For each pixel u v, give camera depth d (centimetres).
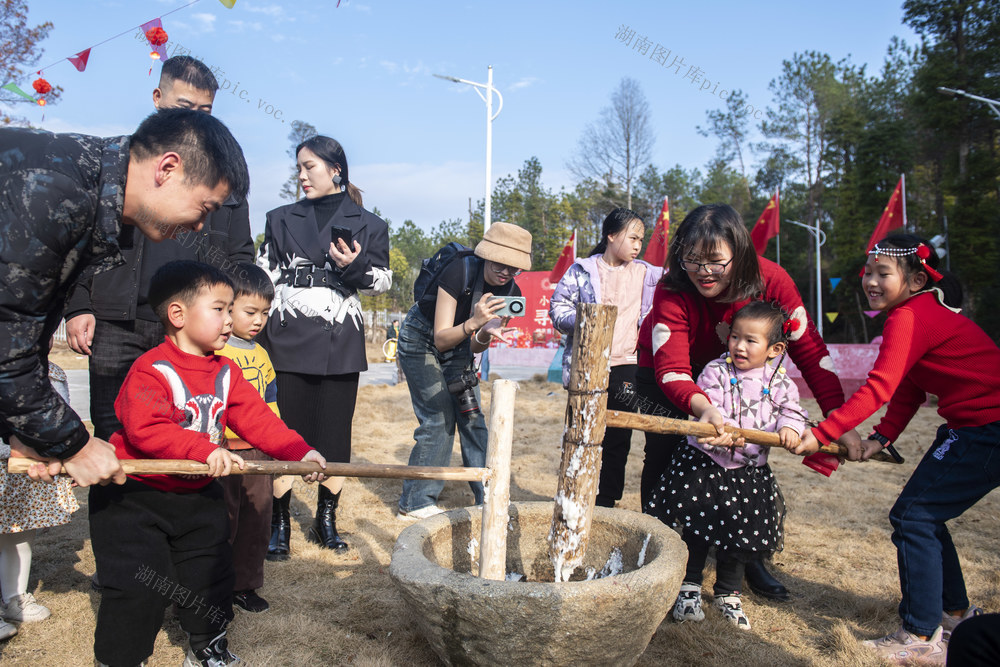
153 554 234
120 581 229
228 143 202
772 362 303
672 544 239
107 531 232
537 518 286
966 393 267
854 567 361
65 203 177
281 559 359
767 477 297
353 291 382
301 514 441
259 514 298
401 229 5672
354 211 390
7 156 178
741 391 298
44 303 185
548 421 832
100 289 294
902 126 3116
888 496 495
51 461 201
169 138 194
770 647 273
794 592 330
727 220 272
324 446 378
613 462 393
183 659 260
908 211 3055
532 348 1812
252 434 259
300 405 376
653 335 308
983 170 2559
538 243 4575
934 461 273
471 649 214
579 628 202
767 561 359
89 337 291
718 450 295
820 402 300
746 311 291
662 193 5184
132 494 233
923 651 265
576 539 236
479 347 384
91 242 191
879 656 265
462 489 501
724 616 296
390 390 1045
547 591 199
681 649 269
